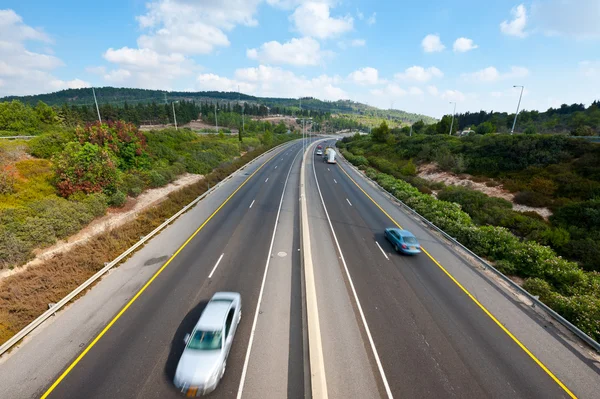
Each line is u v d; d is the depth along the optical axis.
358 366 10.51
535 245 18.86
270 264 17.69
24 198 20.94
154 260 17.73
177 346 11.14
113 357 10.53
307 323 12.55
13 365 10.05
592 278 16.16
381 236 22.91
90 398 8.98
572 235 22.41
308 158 68.56
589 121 67.75
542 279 16.53
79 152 25.14
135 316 12.74
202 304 13.72
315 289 15.30
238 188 36.69
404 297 14.90
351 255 19.38
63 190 23.53
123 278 15.68
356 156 66.25
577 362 11.09
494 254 19.48
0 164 23.52
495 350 11.55
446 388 9.75
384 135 80.62
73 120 69.38
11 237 16.36
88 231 21.22
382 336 12.07
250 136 91.81
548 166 34.47
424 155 54.72
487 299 15.02
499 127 87.44
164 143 46.62
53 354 10.58
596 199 25.23
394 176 48.31
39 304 12.84
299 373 10.12
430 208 27.98
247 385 9.59
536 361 11.07
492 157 42.22
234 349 11.02
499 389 9.79
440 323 13.02
